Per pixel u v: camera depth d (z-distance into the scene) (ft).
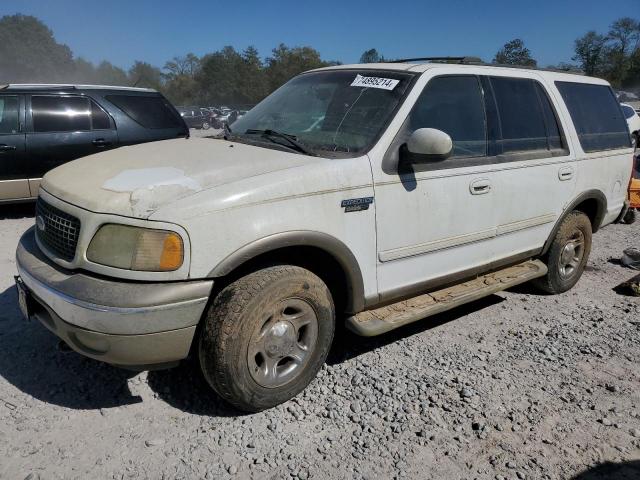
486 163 12.73
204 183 9.17
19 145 23.63
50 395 10.27
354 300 10.80
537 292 16.92
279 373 10.07
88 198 9.06
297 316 10.05
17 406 9.86
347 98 12.09
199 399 10.40
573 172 15.35
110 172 9.93
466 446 9.44
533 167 13.97
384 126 11.03
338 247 10.17
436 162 10.91
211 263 8.79
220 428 9.58
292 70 279.69
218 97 292.61
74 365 11.32
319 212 9.86
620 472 8.97
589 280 18.43
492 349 13.00
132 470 8.46
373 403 10.51
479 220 12.80
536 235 14.82
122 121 25.99
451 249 12.40
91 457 8.70
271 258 10.00
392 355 12.46
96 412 9.85
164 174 9.49
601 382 11.68
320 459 8.94
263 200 9.23
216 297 9.27
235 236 8.94
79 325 8.56
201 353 9.29
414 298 12.59
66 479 8.20
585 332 14.17
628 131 18.35
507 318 14.92
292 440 9.36
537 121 14.52
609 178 17.10
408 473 8.73
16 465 8.41
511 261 14.29
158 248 8.50
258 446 9.16
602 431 10.00
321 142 11.34
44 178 11.17
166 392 10.55
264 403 9.86
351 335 13.38
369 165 10.54
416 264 11.75
